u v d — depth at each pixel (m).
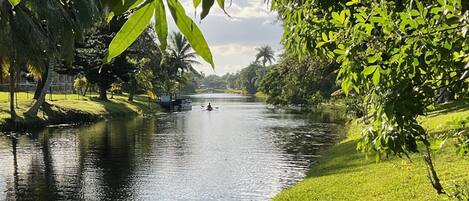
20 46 22.73
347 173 12.27
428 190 8.66
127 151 20.17
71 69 38.06
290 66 33.78
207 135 26.72
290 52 3.99
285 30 3.96
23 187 13.26
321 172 13.84
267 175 14.82
